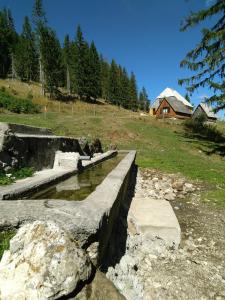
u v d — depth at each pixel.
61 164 9.83
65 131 25.53
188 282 5.07
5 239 3.48
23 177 7.24
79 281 2.94
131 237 6.09
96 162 12.55
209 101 22.38
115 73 82.88
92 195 5.08
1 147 7.12
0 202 4.12
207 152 24.75
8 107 35.81
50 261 2.86
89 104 67.88
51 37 62.19
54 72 62.28
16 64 77.50
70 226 3.41
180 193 11.52
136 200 9.12
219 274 5.45
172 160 20.16
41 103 51.03
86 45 73.25
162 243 6.40
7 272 2.91
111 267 4.12
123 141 26.17
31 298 2.67
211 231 7.62
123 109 78.06
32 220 3.58
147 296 4.51
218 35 20.70
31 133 10.48
